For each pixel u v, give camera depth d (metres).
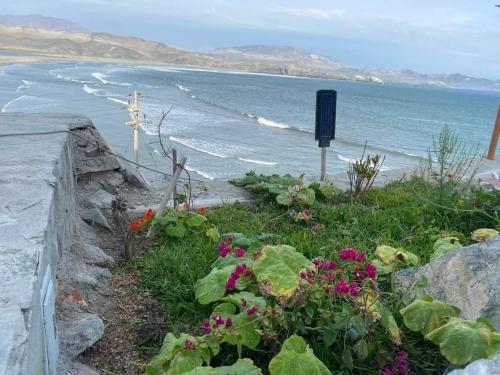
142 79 119.00
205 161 32.50
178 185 8.57
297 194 7.09
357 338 3.43
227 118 57.91
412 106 112.12
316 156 37.50
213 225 6.00
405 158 38.94
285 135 48.22
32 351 2.24
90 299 4.27
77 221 5.91
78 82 88.25
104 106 55.59
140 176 8.38
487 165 12.77
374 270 3.51
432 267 4.20
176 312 4.16
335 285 3.45
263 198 7.49
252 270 3.70
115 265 5.12
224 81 159.12
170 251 5.22
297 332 3.56
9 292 2.39
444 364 3.37
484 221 6.61
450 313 3.59
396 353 3.47
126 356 3.64
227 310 3.62
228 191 8.20
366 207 7.48
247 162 33.19
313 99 106.81
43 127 6.95
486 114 103.12
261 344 3.53
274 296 3.48
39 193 3.88
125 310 4.24
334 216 6.70
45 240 3.13
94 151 7.51
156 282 4.62
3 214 3.42
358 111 85.25
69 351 3.45
